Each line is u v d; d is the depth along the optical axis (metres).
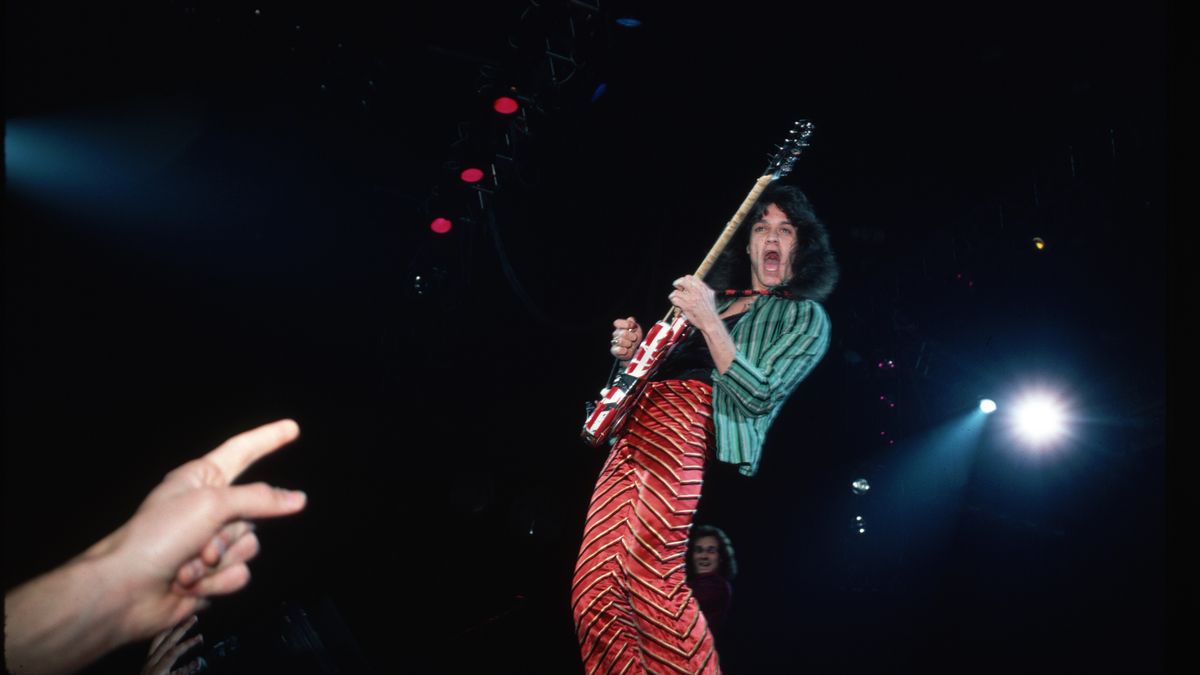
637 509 2.52
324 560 10.59
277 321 10.49
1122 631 8.76
